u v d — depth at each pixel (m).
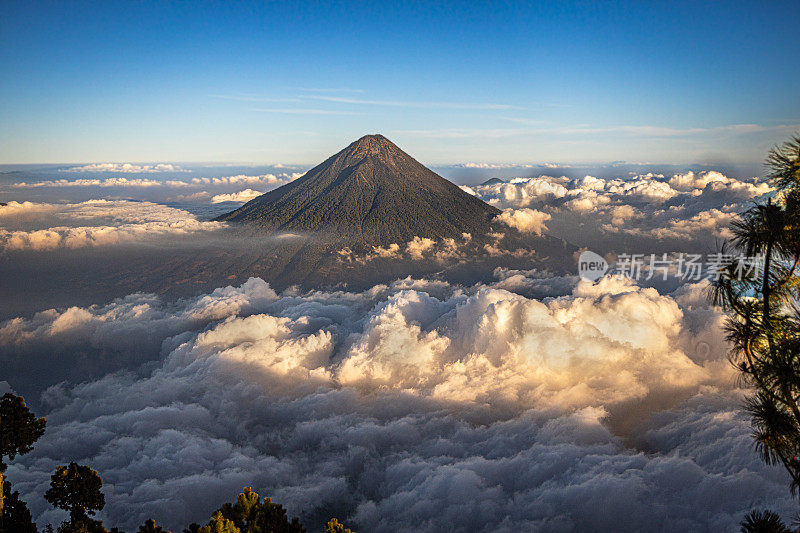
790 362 7.70
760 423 8.22
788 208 8.05
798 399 7.93
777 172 8.25
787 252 7.93
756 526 8.23
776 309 8.11
